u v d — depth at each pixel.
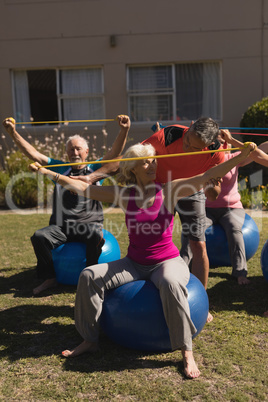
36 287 3.96
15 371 2.56
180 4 9.18
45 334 3.04
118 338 2.71
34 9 9.34
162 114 9.67
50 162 3.80
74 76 9.67
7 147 9.02
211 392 2.30
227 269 4.36
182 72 9.53
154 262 2.73
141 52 9.36
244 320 3.16
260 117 8.40
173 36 9.28
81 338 2.97
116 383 2.40
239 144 3.50
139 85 9.60
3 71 9.55
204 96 9.59
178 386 2.36
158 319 2.59
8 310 3.46
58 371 2.55
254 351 2.72
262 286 3.85
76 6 9.29
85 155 3.78
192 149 2.90
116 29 9.32
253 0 9.09
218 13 9.17
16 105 9.80
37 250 3.78
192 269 3.40
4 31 9.43
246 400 2.21
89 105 9.76
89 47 9.40
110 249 3.93
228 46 9.26
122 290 2.70
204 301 2.75
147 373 2.50
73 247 3.88
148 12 9.24
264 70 9.29
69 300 3.65
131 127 9.58
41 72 9.94
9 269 4.51
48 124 9.77
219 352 2.71
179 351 2.76
